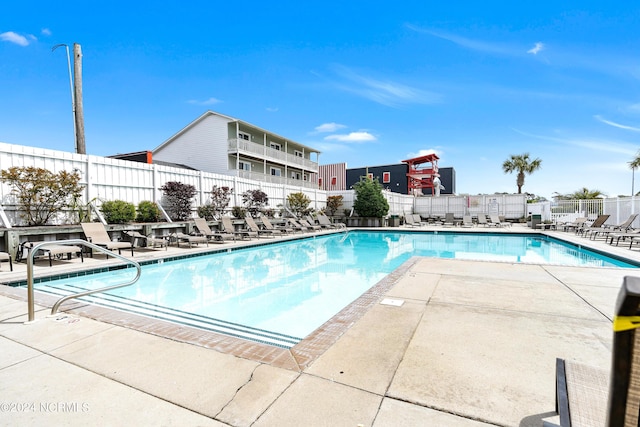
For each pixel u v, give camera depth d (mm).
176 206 11930
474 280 5172
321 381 2162
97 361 2463
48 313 3625
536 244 13008
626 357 728
